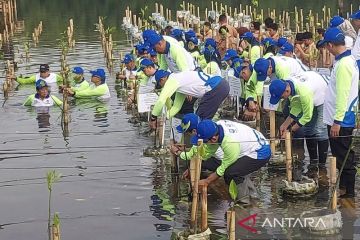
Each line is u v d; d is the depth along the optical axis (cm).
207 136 945
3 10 3769
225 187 1046
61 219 933
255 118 1429
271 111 1182
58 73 2231
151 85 1453
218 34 2197
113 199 1012
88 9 4922
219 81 1212
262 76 1205
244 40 1911
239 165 971
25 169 1184
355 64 930
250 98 1393
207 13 3788
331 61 1795
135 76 1666
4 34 3294
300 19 3391
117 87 1991
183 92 1204
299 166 1137
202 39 2514
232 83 1489
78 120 1569
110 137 1395
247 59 1670
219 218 913
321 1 4550
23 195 1043
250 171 980
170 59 1275
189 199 999
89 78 2150
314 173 1096
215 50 1741
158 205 979
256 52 1709
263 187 1043
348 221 869
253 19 3206
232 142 955
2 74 2284
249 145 971
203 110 1212
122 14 4497
